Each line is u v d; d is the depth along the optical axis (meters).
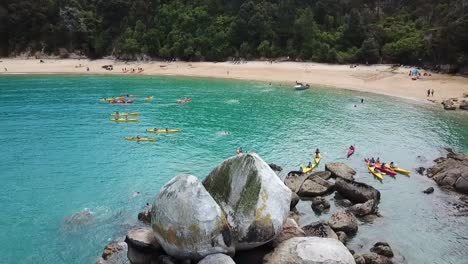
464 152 44.31
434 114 58.97
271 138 49.41
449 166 37.75
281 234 23.97
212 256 20.62
